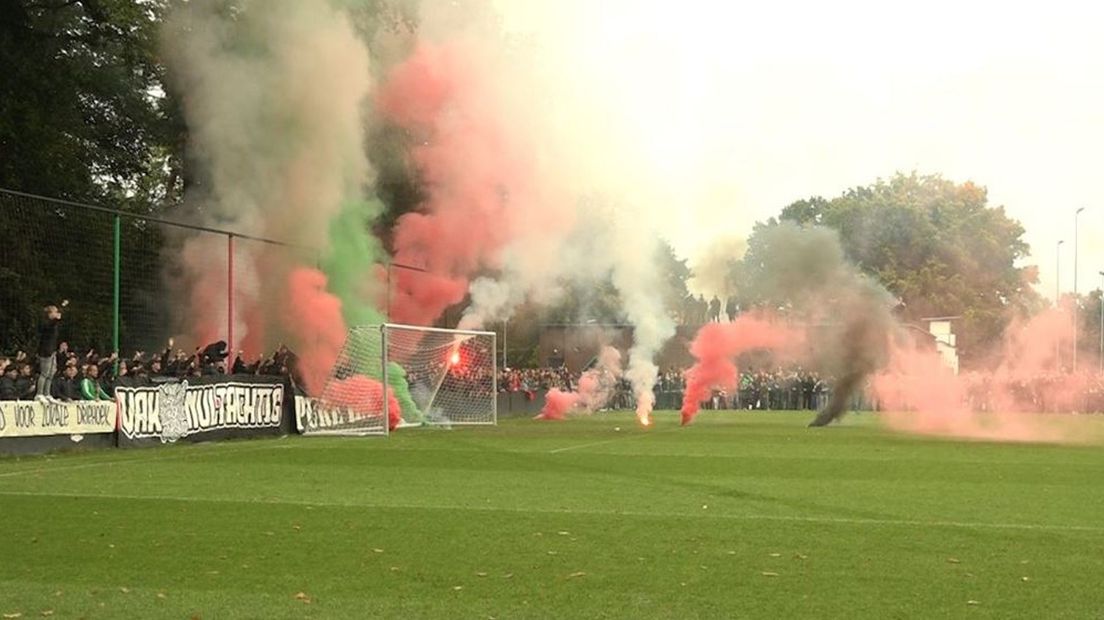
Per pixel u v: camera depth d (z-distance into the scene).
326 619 13.46
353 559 17.48
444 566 16.91
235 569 16.61
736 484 29.66
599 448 43.94
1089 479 31.91
